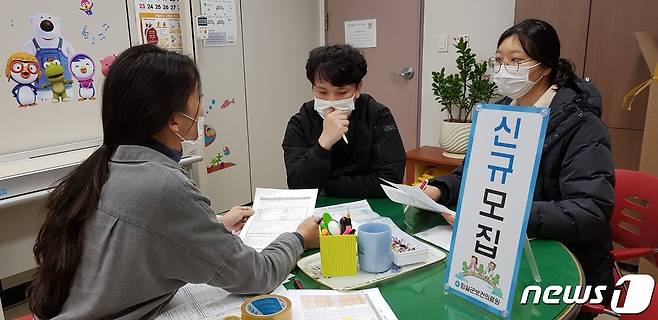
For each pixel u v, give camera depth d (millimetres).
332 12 4094
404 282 1069
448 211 1307
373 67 3938
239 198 3709
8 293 2502
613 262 1466
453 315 931
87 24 2539
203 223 929
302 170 1679
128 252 875
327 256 1083
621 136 2523
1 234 2244
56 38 2406
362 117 1769
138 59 906
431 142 3723
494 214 946
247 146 3711
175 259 910
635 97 2428
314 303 967
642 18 2354
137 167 912
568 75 1498
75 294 917
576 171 1364
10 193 2084
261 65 3715
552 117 1437
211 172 3438
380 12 3791
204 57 3266
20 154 2328
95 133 2639
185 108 948
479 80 3061
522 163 913
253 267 991
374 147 1746
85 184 917
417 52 3652
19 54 2273
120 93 901
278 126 3957
